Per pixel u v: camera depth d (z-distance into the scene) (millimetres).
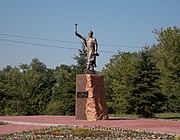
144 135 17172
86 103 26469
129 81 37594
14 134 18094
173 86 43062
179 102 42500
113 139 15906
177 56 44094
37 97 50438
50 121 26047
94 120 26016
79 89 26859
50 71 90438
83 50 49656
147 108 36812
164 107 38000
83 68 48344
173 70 43500
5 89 50656
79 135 17188
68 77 47812
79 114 26859
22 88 50500
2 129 21281
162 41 52594
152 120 27250
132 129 19953
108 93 51094
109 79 52281
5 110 48938
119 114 43625
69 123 23938
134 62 38438
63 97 47219
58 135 17406
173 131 18844
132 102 37438
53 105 48250
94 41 27531
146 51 37656
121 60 57844
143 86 36438
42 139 16156
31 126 23188
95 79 26625
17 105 49000
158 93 36875
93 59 27375
